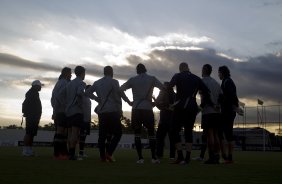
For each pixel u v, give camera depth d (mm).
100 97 7031
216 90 7008
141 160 6621
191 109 6586
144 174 4207
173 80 6746
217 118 6887
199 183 3375
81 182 3355
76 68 7602
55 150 7781
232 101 6941
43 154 10062
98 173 4250
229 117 6957
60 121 7812
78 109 7383
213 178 3836
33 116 8906
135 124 6820
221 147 7301
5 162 5949
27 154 8812
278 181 3586
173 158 8453
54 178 3658
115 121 6953
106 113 6926
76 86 7359
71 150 7336
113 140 6906
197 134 26766
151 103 6934
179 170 4852
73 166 5297
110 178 3727
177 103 6645
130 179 3660
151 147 6801
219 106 6965
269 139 30500
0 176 3775
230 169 5113
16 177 3695
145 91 6871
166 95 8328
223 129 7027
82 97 7395
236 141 30891
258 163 6875
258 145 29188
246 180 3664
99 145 6871
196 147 26828
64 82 8164
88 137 29078
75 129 7363
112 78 7164
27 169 4629
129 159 8125
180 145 6570
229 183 3396
